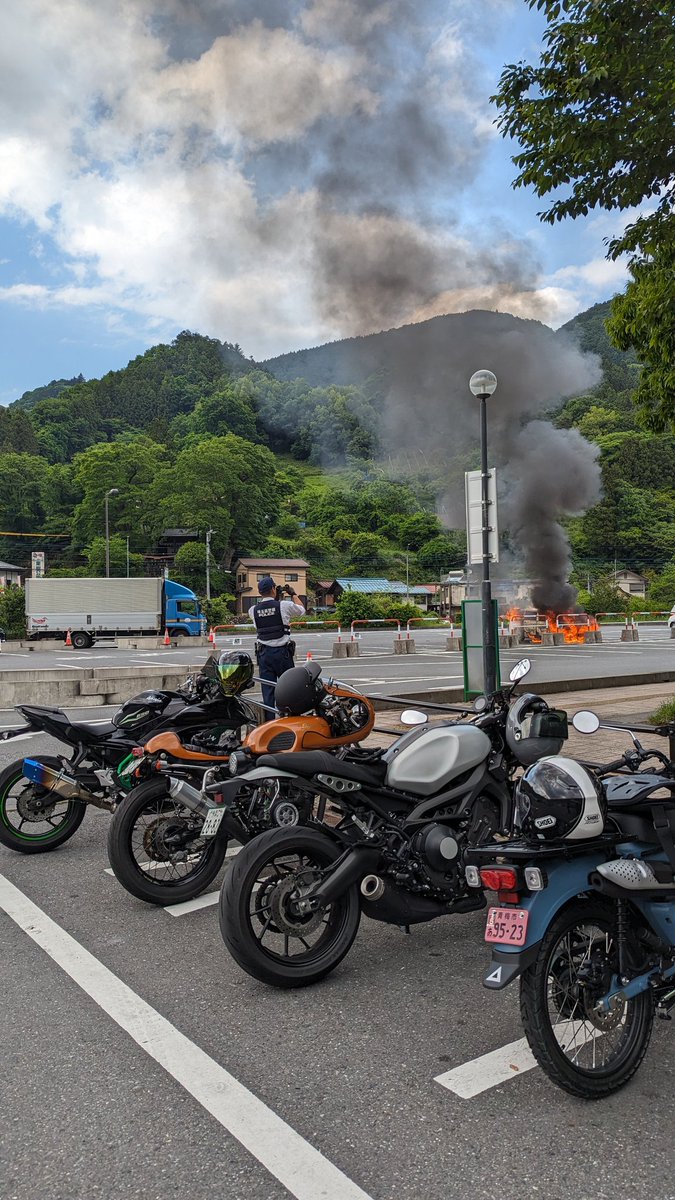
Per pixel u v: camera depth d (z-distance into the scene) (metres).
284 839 4.11
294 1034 3.69
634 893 3.29
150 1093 3.21
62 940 4.82
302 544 121.50
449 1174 2.72
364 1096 3.18
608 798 3.55
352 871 4.16
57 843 6.66
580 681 16.77
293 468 174.00
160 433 173.50
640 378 10.45
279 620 9.81
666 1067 3.42
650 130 7.86
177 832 5.35
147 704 6.26
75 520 108.12
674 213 8.80
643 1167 2.76
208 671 6.05
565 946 3.25
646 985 3.26
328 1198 2.61
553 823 3.21
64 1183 2.70
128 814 5.28
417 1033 3.70
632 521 111.12
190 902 5.46
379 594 106.75
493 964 3.07
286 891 4.08
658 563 107.69
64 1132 2.97
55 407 183.25
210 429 181.25
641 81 7.74
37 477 127.69
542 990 3.07
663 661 25.78
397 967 4.45
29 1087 3.26
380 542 125.38
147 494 105.75
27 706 6.41
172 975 4.34
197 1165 2.78
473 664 11.36
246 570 101.19
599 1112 3.08
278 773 4.32
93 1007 3.97
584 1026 3.24
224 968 4.44
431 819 4.45
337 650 30.31
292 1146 2.87
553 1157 2.81
